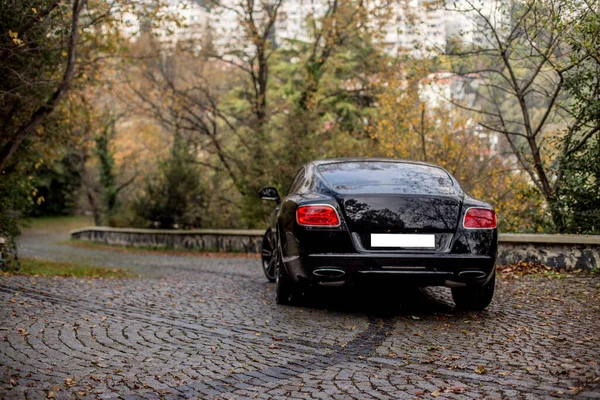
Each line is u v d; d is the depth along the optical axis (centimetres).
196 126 2889
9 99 1319
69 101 1558
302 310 710
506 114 1538
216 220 2598
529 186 1252
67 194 5478
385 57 2730
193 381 437
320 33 2756
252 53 2906
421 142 1839
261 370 464
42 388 413
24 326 594
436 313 682
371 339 560
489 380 425
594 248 902
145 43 2962
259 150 2359
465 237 638
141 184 3100
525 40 1259
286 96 3197
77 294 818
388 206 638
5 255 1314
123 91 3086
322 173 717
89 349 519
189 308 728
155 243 2739
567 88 1097
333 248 636
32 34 1261
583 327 574
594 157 1041
